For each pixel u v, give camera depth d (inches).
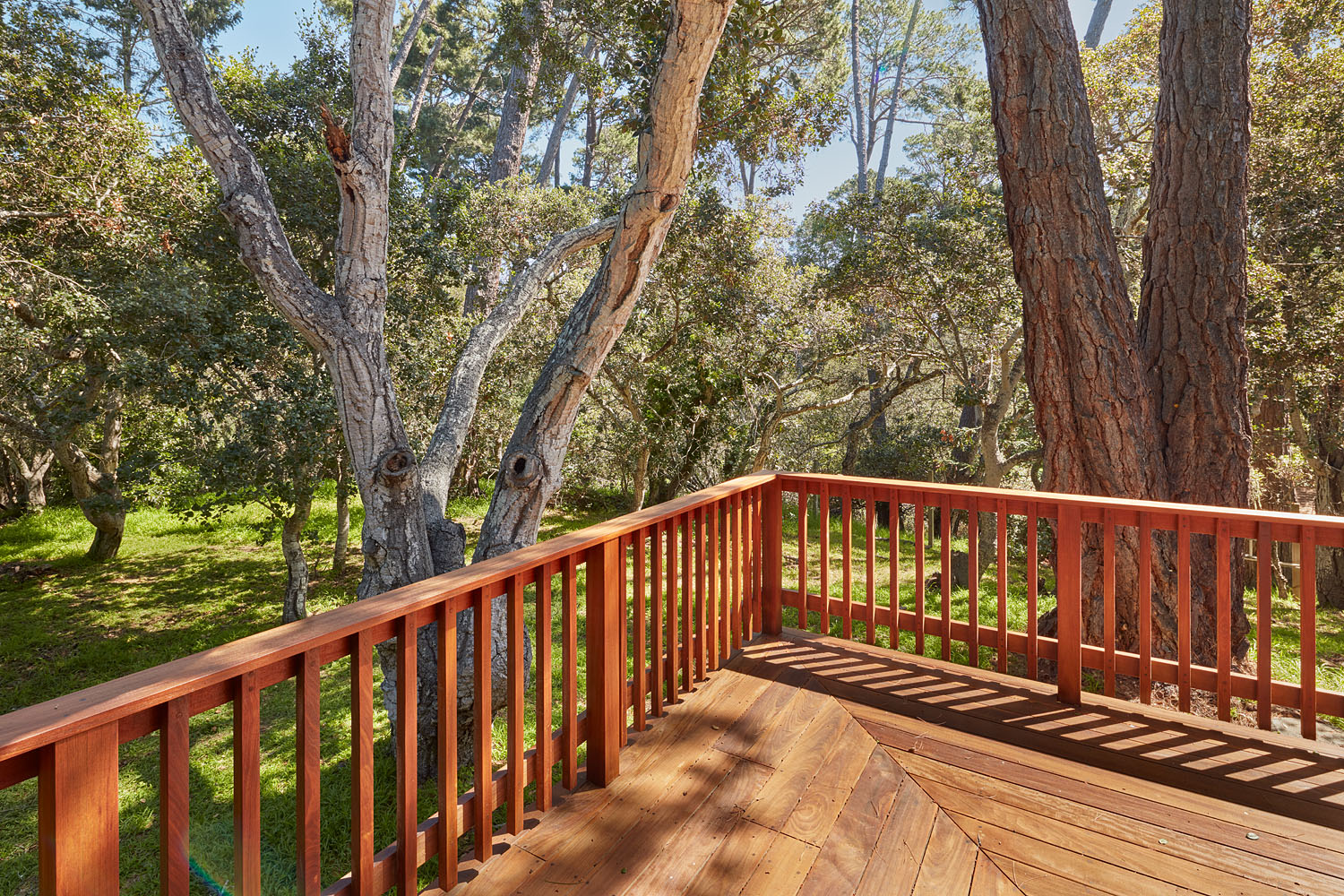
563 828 81.8
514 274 485.4
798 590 144.3
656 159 140.4
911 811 85.0
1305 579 99.1
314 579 435.5
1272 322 349.1
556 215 477.7
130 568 467.2
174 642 336.5
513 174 668.1
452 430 203.9
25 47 305.4
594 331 173.2
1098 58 386.0
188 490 324.8
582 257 488.4
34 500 666.2
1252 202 375.2
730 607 133.8
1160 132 197.6
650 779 92.0
